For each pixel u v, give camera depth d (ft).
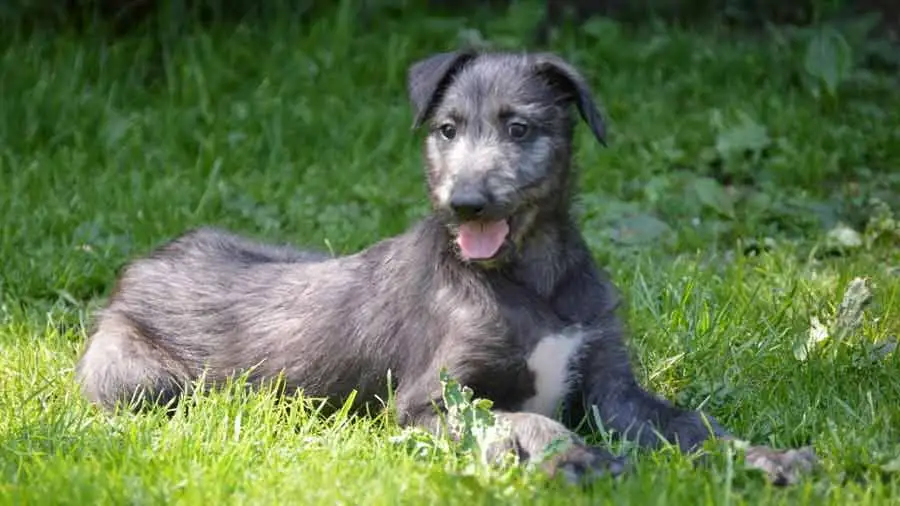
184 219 46.44
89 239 44.80
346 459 29.14
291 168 51.34
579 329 32.04
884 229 46.70
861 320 36.63
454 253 31.96
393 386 32.65
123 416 31.91
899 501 26.73
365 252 34.55
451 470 28.48
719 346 36.55
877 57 61.87
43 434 30.48
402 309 32.55
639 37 64.34
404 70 58.95
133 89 57.41
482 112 31.55
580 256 32.78
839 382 34.09
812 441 30.73
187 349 35.14
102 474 27.68
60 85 55.72
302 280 34.96
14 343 37.29
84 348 36.09
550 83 32.55
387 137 53.47
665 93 58.44
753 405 33.22
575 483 27.86
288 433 31.04
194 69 57.31
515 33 61.72
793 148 53.21
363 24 63.57
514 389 31.83
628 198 50.57
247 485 27.73
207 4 63.46
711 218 48.62
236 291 35.58
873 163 53.52
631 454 29.86
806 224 47.80
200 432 30.17
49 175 49.67
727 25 65.98
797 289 40.91
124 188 48.80
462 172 30.78
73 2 62.49
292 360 33.83
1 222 45.11
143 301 36.19
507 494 27.07
